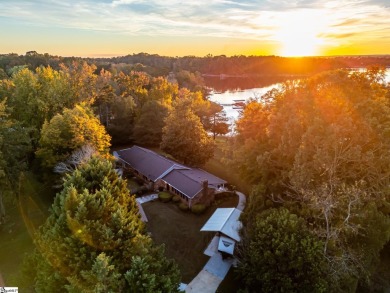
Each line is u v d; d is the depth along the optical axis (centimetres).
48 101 4950
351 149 2333
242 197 4262
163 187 4428
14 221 3388
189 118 4934
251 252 2375
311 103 2744
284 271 2233
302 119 2744
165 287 1680
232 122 8775
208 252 3073
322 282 2095
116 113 6531
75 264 1784
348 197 2225
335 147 2345
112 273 1630
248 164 3234
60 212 2061
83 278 1733
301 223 2353
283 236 2266
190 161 4909
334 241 2209
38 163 4078
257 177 3275
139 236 1914
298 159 2459
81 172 2362
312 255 2158
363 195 2272
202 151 4875
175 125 4881
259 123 3519
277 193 2922
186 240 3244
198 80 15350
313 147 2509
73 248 1802
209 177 4484
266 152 2889
